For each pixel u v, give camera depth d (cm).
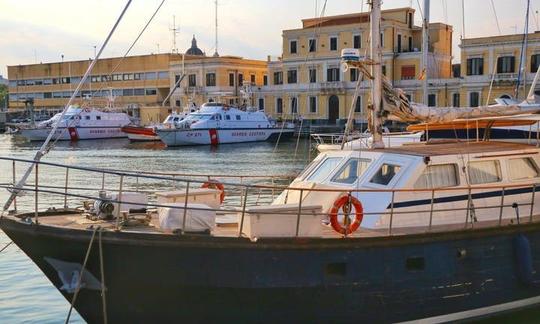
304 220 825
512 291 945
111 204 895
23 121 8738
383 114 1026
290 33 6950
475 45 5781
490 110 1133
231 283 805
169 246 786
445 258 885
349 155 1003
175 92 8188
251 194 2100
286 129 6172
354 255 834
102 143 6169
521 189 1011
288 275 814
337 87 6512
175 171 3609
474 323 938
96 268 819
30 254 848
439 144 1098
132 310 843
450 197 948
